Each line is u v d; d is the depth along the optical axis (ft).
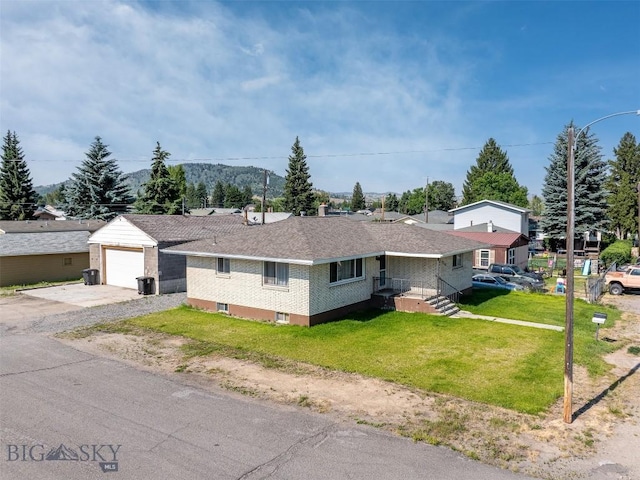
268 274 60.90
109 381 38.52
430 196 385.50
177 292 84.94
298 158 265.34
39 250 100.78
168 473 24.29
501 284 95.25
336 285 62.34
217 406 33.45
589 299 83.15
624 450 27.40
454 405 34.01
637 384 39.22
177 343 50.31
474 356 46.34
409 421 31.19
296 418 31.53
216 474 24.22
